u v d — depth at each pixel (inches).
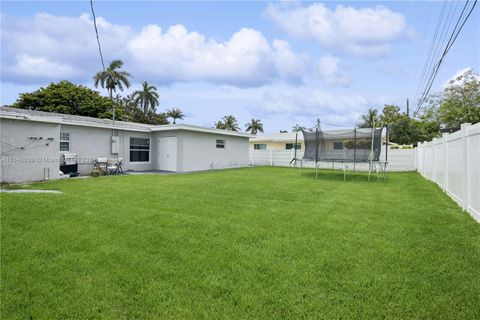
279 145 1039.0
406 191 322.0
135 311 88.0
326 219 191.8
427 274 111.3
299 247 139.3
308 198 273.4
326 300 93.2
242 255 129.6
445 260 124.3
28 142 377.1
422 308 88.4
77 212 202.5
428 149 434.9
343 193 306.5
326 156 506.3
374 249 136.8
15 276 109.3
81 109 999.6
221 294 97.7
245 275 110.5
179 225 174.4
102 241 147.2
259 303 91.7
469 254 131.1
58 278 108.1
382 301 92.6
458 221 188.9
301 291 98.7
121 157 559.2
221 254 131.0
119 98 1546.5
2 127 353.4
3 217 186.5
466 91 713.6
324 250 135.3
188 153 590.6
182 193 293.4
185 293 98.3
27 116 370.9
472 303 91.0
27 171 376.2
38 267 117.1
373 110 1279.5
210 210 215.6
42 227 169.3
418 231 165.8
